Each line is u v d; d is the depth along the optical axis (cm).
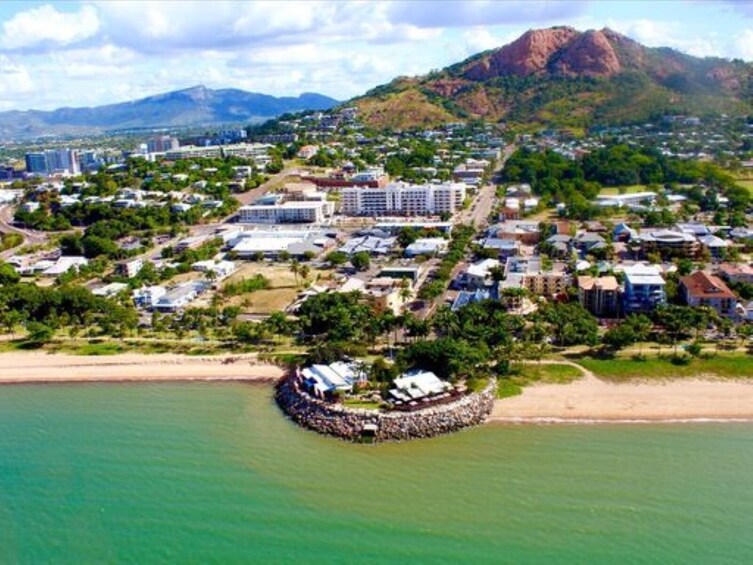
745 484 15950
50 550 14600
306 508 15550
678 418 19112
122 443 18812
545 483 16175
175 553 14300
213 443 18612
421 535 14512
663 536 14275
